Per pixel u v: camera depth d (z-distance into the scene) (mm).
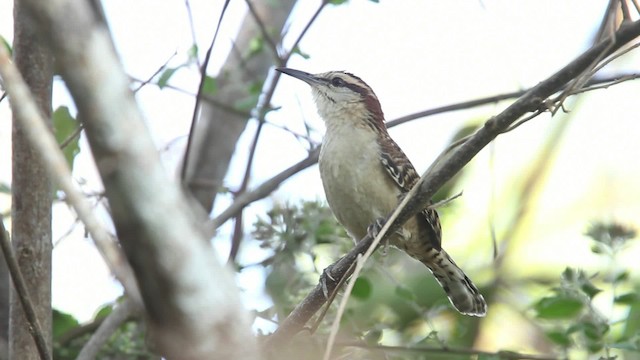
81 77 4477
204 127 14078
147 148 4504
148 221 4402
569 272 11078
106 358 11938
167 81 11484
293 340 10117
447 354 11156
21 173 9195
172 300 4383
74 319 13055
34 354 9070
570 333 10578
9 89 4938
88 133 4461
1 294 11906
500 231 16172
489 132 8125
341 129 11430
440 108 13008
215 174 13961
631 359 11680
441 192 15500
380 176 11164
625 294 10758
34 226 9195
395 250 14375
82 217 4805
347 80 11875
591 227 11656
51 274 9320
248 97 13195
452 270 11758
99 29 4766
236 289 4559
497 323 14484
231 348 4387
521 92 12883
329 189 11414
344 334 11250
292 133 12695
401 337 13008
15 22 9297
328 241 12125
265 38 13141
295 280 11719
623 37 7785
